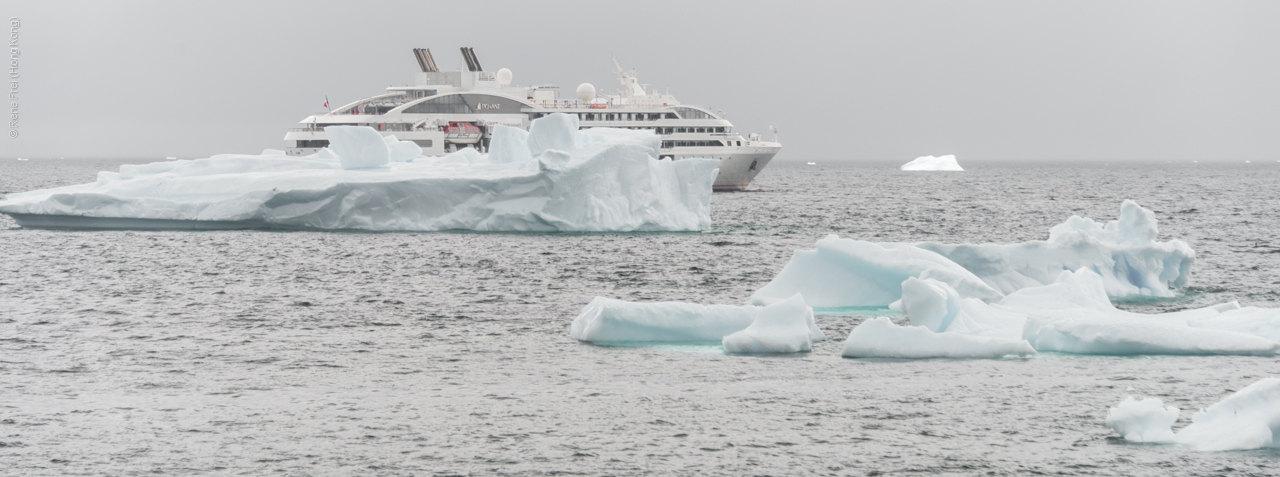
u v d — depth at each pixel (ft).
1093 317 99.30
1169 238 229.04
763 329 99.40
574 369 92.58
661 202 213.25
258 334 109.81
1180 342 94.84
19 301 131.34
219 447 71.56
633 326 103.30
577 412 79.51
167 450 71.00
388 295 137.39
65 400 82.74
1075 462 68.54
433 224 206.69
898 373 89.92
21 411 79.46
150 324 115.55
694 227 218.38
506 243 192.85
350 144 217.36
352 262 168.86
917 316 100.48
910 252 120.26
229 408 80.53
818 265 122.83
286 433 74.49
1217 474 65.57
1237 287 145.38
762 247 199.11
